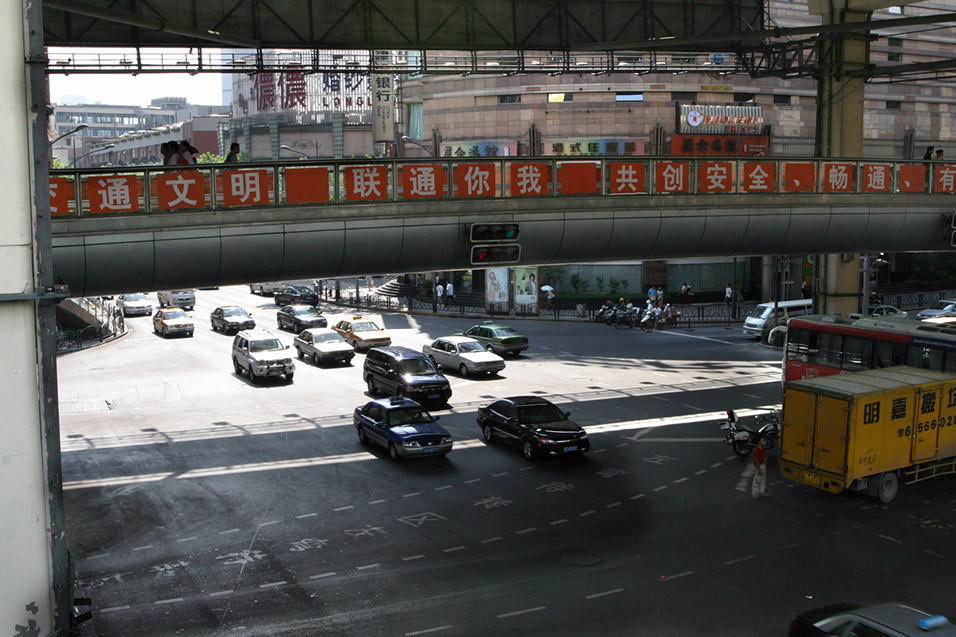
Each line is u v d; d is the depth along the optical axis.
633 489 21.19
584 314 57.41
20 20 7.39
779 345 44.06
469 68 34.09
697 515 19.22
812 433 19.94
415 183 22.12
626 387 33.97
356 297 67.06
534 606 14.43
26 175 7.47
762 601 14.54
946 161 29.44
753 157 26.05
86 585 15.61
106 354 44.56
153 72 28.81
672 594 14.88
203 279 20.72
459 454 24.78
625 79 59.28
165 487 21.72
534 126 60.59
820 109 35.50
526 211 23.30
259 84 104.38
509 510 19.67
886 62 63.69
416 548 17.33
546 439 23.36
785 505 19.97
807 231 27.23
